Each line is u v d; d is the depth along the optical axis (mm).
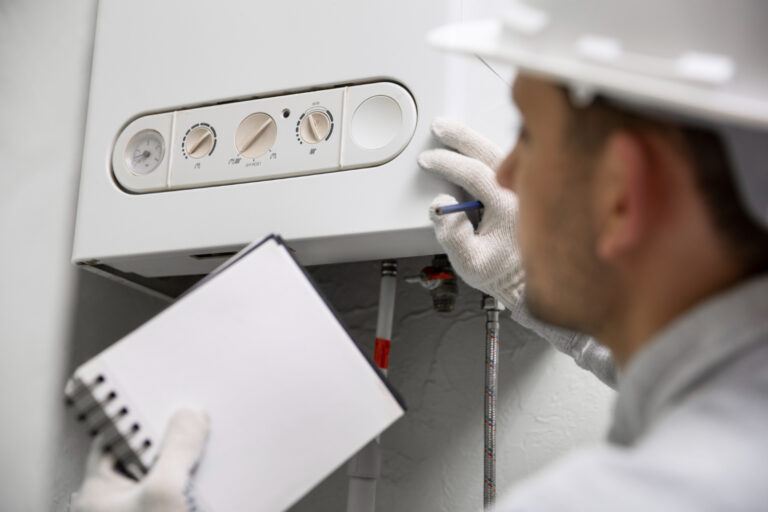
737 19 437
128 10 1068
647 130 456
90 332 1107
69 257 1105
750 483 361
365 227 899
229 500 696
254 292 745
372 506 936
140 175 1007
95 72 1063
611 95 464
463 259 860
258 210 943
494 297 938
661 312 461
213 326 734
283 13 985
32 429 1027
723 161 437
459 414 1103
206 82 1003
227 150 973
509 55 467
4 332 1021
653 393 443
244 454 708
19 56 1096
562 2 466
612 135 473
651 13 446
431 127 887
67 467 1055
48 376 1054
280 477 707
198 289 743
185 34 1030
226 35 1008
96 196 1021
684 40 442
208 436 708
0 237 1040
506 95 919
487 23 536
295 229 923
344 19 956
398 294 1168
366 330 1169
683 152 445
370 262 1192
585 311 511
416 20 926
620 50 451
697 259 445
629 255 470
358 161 914
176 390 716
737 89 429
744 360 408
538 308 530
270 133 963
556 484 402
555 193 508
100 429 705
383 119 920
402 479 1104
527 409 1078
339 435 718
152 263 1036
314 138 938
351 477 943
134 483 701
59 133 1133
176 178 988
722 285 443
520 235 547
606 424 1043
